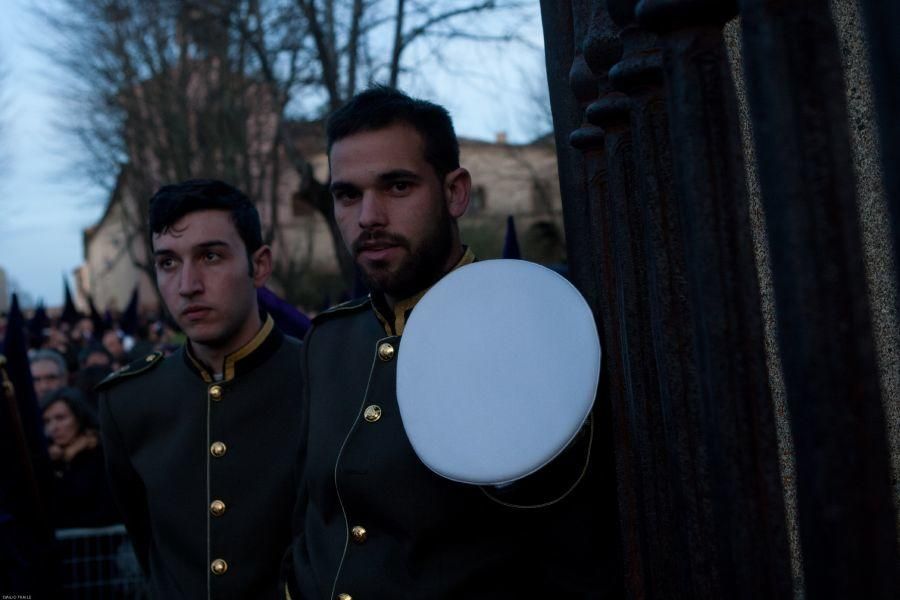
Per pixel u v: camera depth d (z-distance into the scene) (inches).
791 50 30.4
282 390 86.3
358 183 60.9
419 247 61.4
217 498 82.4
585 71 56.2
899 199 26.2
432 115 62.2
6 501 120.1
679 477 43.6
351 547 61.6
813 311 30.1
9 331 133.0
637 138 44.8
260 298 115.4
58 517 147.6
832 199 30.1
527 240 613.9
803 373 30.4
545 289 56.6
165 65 665.0
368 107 61.4
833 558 29.9
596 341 53.1
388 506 59.8
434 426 55.2
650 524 50.2
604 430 58.0
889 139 26.2
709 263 37.3
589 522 56.9
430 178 61.6
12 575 110.6
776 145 30.6
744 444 37.0
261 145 688.4
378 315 66.8
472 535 58.6
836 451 29.8
